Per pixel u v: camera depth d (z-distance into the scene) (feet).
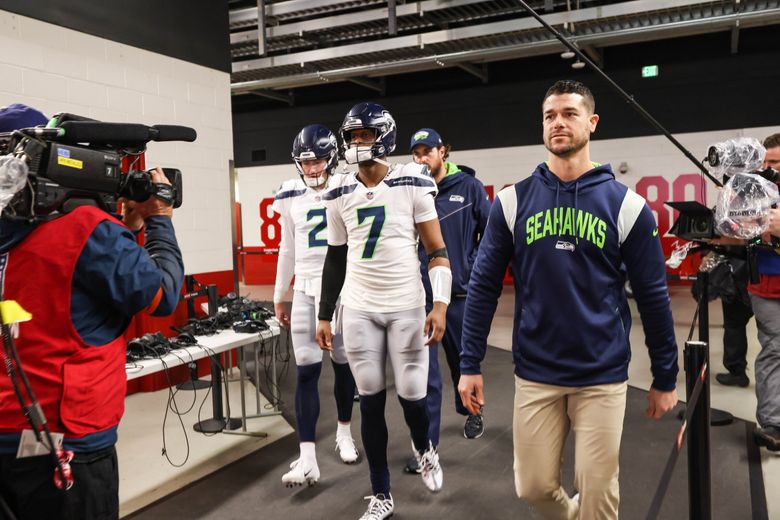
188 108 15.49
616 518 5.31
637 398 12.47
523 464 5.48
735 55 26.91
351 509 8.05
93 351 3.99
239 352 11.32
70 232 3.89
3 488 3.90
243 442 10.84
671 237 28.25
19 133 3.71
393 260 7.13
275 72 26.45
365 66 25.58
